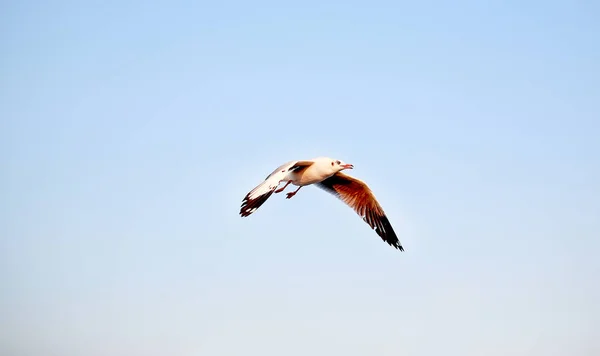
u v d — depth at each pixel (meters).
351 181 17.25
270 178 13.30
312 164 15.77
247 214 12.91
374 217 17.52
